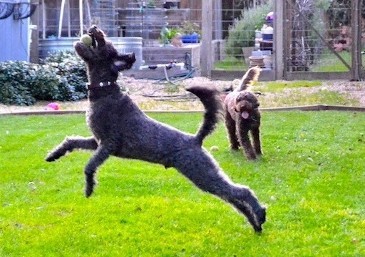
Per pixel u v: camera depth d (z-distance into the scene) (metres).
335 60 17.45
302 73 17.22
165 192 7.15
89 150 5.82
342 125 10.82
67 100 14.40
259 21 18.80
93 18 19.73
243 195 5.61
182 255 5.55
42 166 8.27
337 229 6.02
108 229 6.07
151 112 12.36
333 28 17.55
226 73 17.52
